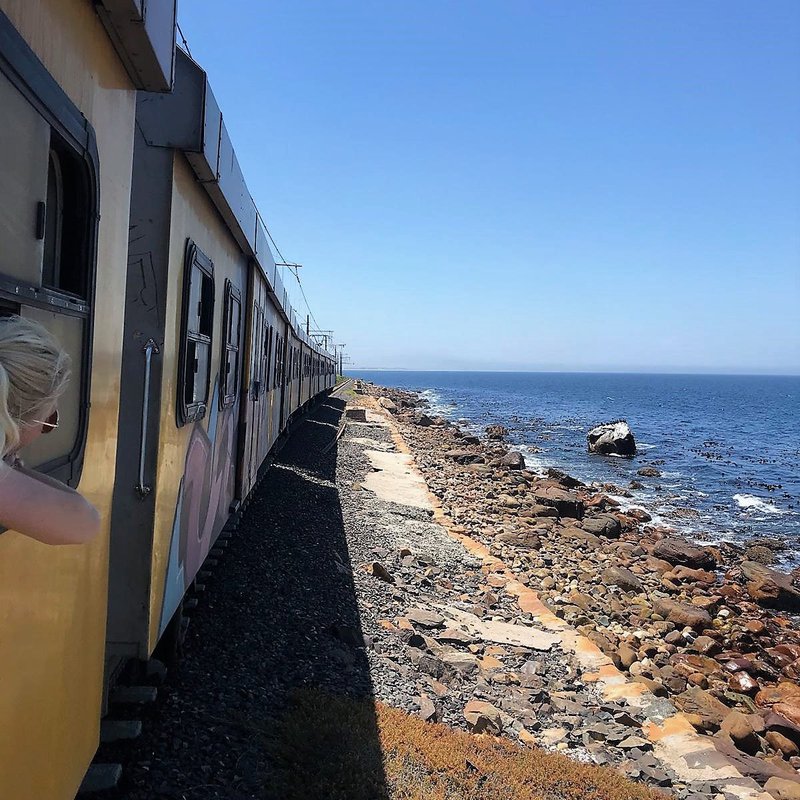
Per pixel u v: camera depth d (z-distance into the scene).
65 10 1.92
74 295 2.08
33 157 1.69
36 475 1.58
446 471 23.31
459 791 4.29
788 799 5.18
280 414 13.10
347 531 11.24
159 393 3.40
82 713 2.46
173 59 2.76
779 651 10.34
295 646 6.00
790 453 42.69
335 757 4.28
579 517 19.05
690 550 15.87
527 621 8.71
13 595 1.77
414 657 6.59
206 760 3.89
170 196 3.41
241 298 6.24
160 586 3.66
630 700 6.61
